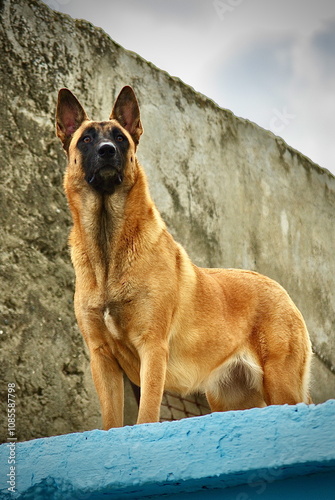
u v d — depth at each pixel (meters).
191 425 2.98
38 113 7.05
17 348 6.32
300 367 5.70
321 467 2.55
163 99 8.16
